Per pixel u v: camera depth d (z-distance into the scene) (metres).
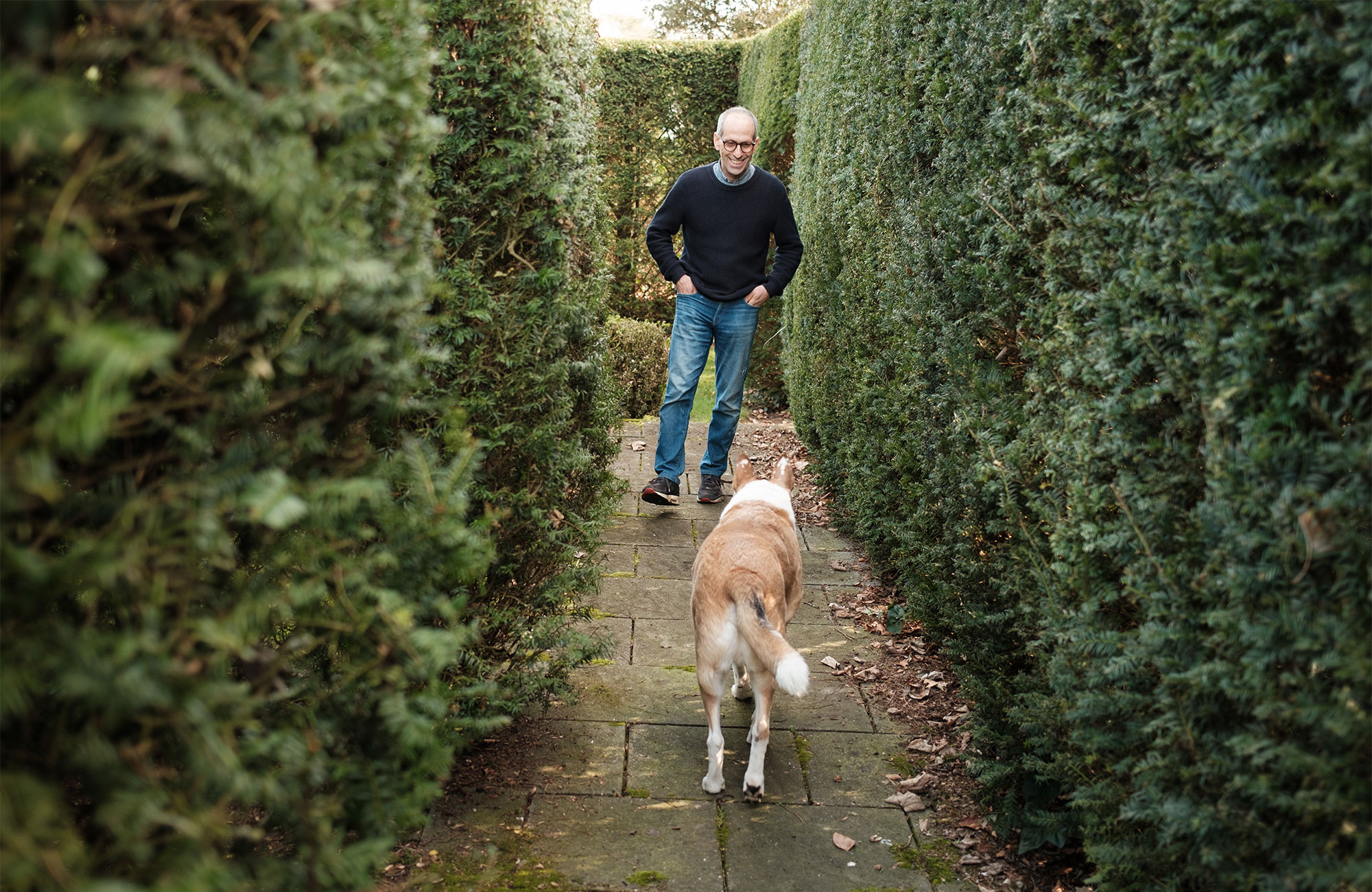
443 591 2.73
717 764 2.99
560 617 3.28
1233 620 1.70
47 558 1.25
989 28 3.33
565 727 3.41
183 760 1.46
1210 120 1.81
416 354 1.89
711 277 5.70
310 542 1.64
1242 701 1.74
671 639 4.20
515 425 2.88
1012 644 3.14
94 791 1.38
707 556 3.30
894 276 4.60
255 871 1.55
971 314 3.45
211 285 1.35
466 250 2.87
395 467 1.86
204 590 1.44
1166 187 2.02
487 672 3.03
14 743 1.33
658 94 12.65
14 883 1.03
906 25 4.66
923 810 2.98
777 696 3.72
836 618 4.57
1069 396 2.51
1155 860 2.00
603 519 3.85
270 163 1.28
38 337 1.06
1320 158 1.62
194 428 1.38
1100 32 2.35
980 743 3.07
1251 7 1.70
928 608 3.86
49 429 1.02
